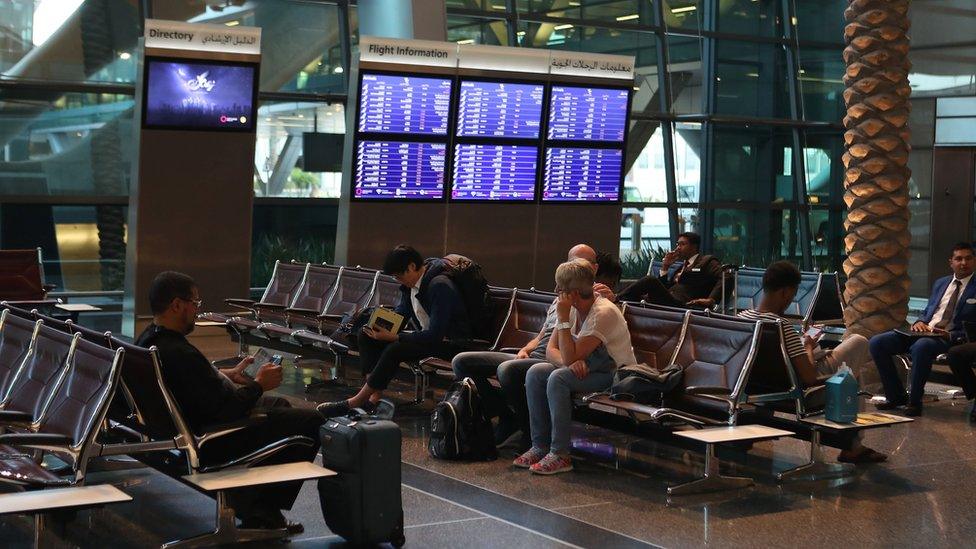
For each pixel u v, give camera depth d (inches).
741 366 255.0
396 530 202.2
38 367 215.9
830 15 773.3
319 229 583.8
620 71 505.7
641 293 419.2
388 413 313.9
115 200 527.2
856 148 436.8
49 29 510.9
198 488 186.4
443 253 482.3
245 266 474.6
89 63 520.7
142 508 226.4
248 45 453.7
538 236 502.0
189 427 196.4
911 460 286.8
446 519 223.9
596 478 260.5
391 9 518.9
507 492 246.2
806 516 230.8
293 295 430.6
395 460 200.5
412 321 330.3
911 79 687.1
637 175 690.2
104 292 528.7
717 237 723.4
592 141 505.7
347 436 197.2
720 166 724.7
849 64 440.8
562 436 265.4
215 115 455.2
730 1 730.2
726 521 226.4
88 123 519.8
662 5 695.1
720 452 292.0
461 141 476.4
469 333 323.0
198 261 464.1
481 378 290.2
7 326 239.3
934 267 679.1
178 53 441.1
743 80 733.9
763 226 743.7
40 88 507.2
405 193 470.6
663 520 225.8
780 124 742.5
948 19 665.6
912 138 688.4
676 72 703.7
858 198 437.4
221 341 468.8
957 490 255.3
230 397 203.8
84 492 175.8
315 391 371.6
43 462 255.1
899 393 362.0
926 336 351.9
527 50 482.6
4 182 504.4
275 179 569.3
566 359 264.7
